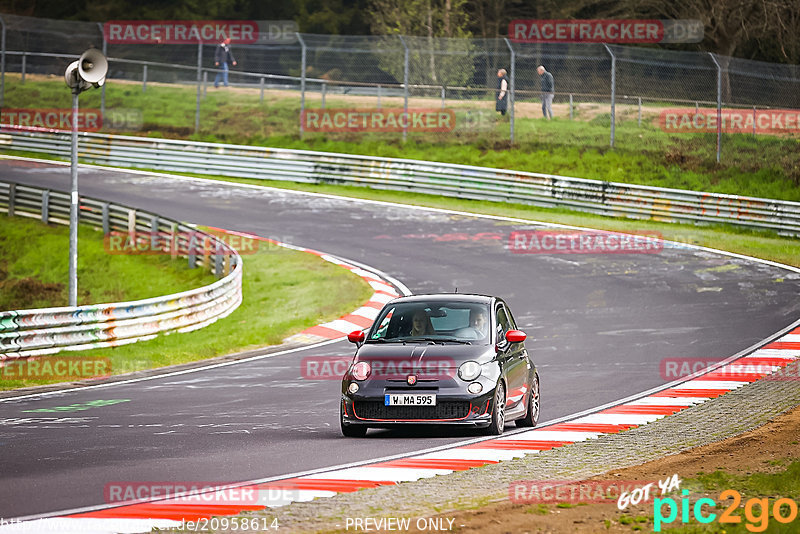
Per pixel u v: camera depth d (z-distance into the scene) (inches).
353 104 5753.0
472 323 1396.4
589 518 867.4
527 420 1439.5
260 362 2101.4
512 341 1378.0
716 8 6663.4
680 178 4397.1
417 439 1323.8
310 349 2245.3
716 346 2140.7
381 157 4621.1
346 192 4495.6
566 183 4062.5
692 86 6855.3
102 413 1566.2
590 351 2116.1
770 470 1087.0
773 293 2736.2
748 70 6048.2
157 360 2138.3
